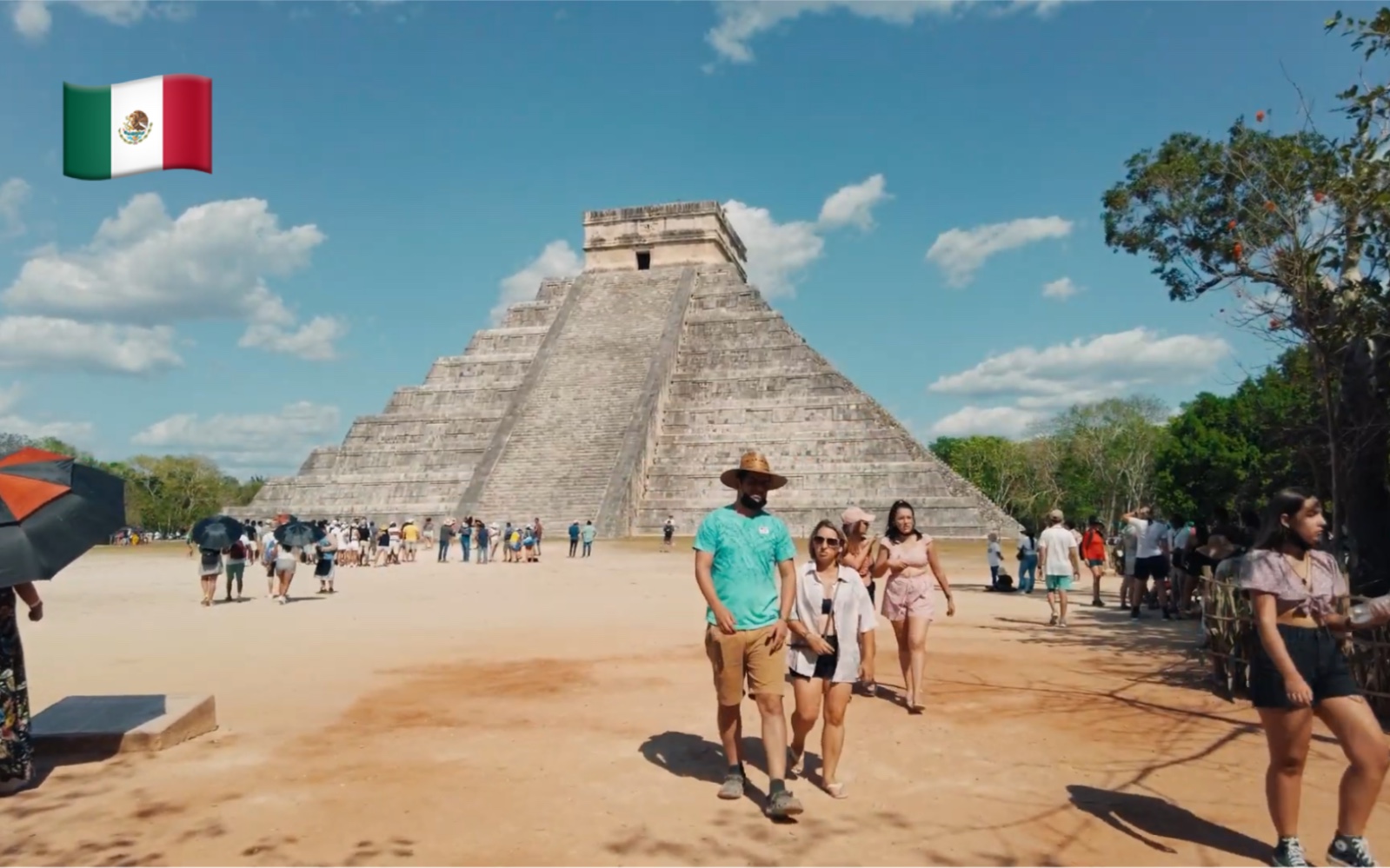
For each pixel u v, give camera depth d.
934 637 16.38
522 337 66.81
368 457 59.88
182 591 26.73
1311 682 6.04
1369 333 12.41
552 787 7.66
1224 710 10.47
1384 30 11.77
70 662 13.82
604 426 56.22
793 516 51.78
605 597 23.92
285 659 14.04
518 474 54.41
